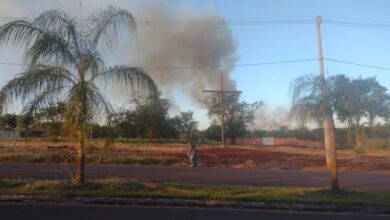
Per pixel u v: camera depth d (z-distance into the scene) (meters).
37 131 13.11
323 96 13.28
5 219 8.88
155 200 11.57
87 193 11.95
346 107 13.80
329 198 12.49
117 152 34.00
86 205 10.88
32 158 25.36
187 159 29.20
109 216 9.46
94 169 20.69
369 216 10.60
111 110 12.54
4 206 10.41
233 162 28.42
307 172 22.25
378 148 47.94
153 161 26.64
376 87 45.41
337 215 10.62
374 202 12.00
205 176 18.70
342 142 49.06
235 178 18.20
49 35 12.27
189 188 13.68
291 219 9.87
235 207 11.40
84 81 12.45
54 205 10.72
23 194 11.80
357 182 18.14
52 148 37.16
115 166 23.17
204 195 12.31
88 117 11.89
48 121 12.70
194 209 10.82
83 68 12.77
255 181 17.30
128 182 13.39
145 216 9.61
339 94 13.60
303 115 13.41
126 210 10.30
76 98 11.73
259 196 12.48
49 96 12.20
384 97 46.22
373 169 26.00
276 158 33.12
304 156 36.12
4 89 11.92
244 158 32.28
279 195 12.84
